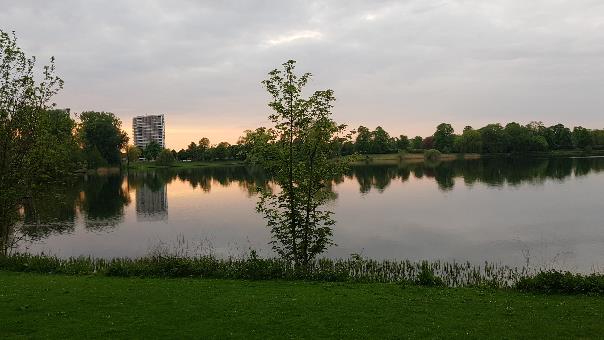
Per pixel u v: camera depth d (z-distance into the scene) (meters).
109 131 120.50
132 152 145.88
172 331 12.83
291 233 23.14
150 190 78.62
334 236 34.75
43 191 28.12
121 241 35.53
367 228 37.62
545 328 12.81
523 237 33.19
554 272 17.72
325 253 29.55
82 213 50.94
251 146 23.38
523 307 14.78
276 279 19.47
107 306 14.97
